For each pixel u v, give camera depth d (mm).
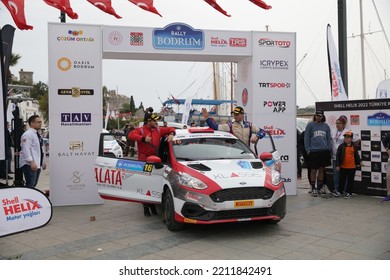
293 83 9883
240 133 8391
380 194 9516
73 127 8906
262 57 9703
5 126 5555
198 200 6012
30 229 5598
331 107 10289
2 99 5508
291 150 9930
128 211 8406
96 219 7707
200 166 6551
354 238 6137
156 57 9547
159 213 8164
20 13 7281
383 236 6234
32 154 8203
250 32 9594
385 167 9406
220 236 6352
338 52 11969
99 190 8117
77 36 8820
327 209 8234
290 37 9836
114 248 5844
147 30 9047
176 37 9172
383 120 9383
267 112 9781
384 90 13875
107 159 8016
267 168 6758
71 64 8828
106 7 7789
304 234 6387
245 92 10062
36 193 5699
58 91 8805
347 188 9531
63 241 6250
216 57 9711
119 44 8953
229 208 5930
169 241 6141
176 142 7426
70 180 8969
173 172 6641
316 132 9594
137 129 7844
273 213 6246
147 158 7141
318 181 9883
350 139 9352
